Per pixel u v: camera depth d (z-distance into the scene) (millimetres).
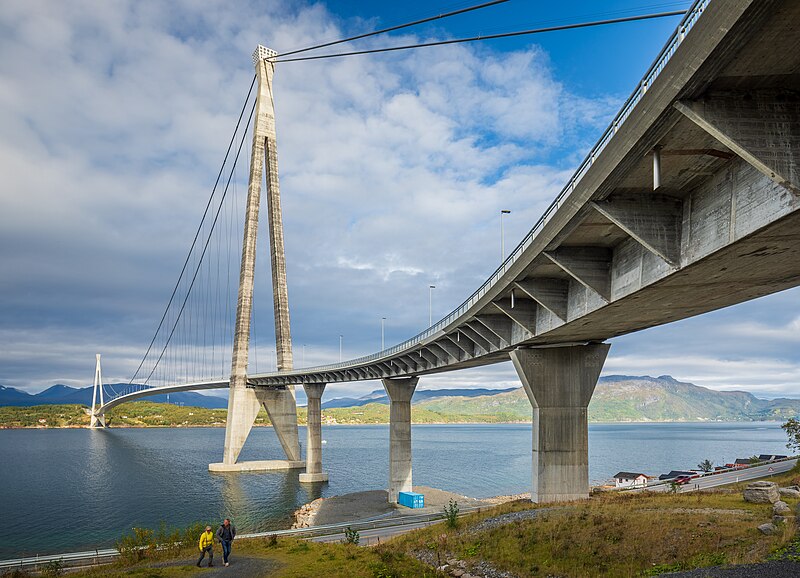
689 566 22141
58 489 96125
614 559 25094
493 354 50969
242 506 78625
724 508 32625
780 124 13516
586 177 19750
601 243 26172
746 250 17141
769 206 14664
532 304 40250
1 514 73000
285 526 63219
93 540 57781
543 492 41938
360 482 106938
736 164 16422
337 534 47250
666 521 29031
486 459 162125
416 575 26609
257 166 144000
